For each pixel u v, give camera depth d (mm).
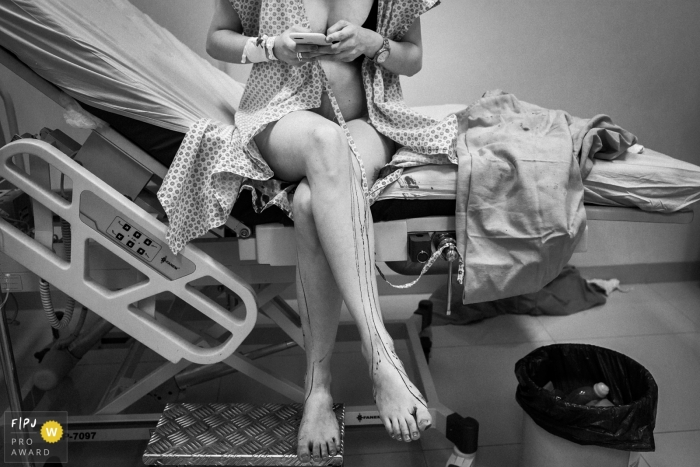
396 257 1506
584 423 1398
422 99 2475
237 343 1489
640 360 2133
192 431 1442
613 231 2648
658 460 1682
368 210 1340
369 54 1469
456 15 2348
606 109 2486
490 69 2430
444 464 1686
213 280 1681
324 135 1262
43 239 1454
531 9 2346
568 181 1468
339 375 2084
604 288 2605
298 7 1432
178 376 1807
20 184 1369
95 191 1361
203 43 2342
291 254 1468
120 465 1696
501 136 1576
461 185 1455
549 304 2459
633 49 2406
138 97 1371
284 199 1378
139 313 1485
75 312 2400
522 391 1514
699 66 2428
